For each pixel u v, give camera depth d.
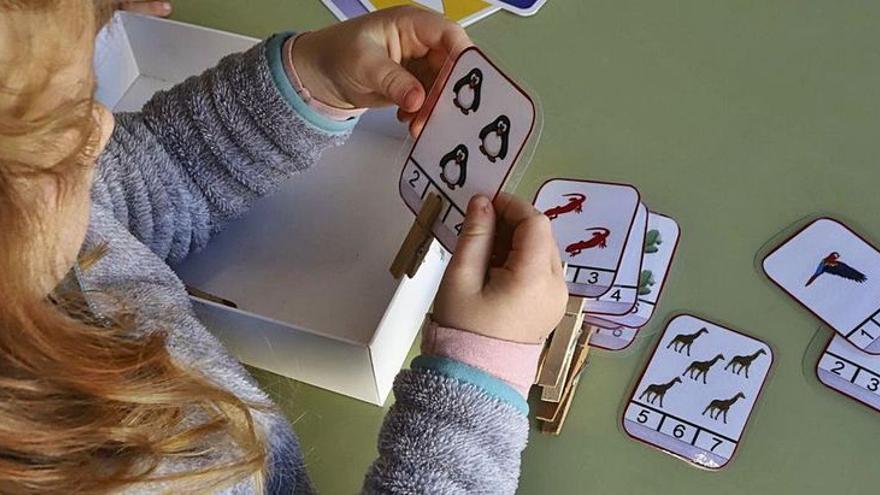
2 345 0.49
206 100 0.78
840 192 0.79
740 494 0.69
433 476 0.62
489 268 0.65
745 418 0.72
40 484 0.51
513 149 0.61
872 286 0.75
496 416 0.63
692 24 0.88
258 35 0.94
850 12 0.86
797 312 0.75
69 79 0.48
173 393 0.58
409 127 0.77
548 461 0.72
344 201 0.87
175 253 0.82
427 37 0.74
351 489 0.74
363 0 0.93
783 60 0.85
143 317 0.67
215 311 0.73
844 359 0.73
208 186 0.81
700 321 0.75
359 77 0.73
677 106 0.84
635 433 0.72
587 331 0.75
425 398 0.63
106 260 0.69
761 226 0.78
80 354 0.52
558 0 0.91
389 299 0.81
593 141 0.83
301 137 0.79
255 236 0.86
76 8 0.48
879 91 0.82
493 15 0.91
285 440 0.70
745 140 0.82
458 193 0.64
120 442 0.55
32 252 0.48
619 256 0.75
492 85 0.61
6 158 0.44
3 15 0.45
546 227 0.64
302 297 0.82
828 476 0.69
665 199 0.80
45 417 0.51
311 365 0.75
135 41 0.93
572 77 0.87
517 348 0.64
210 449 0.61
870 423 0.70
